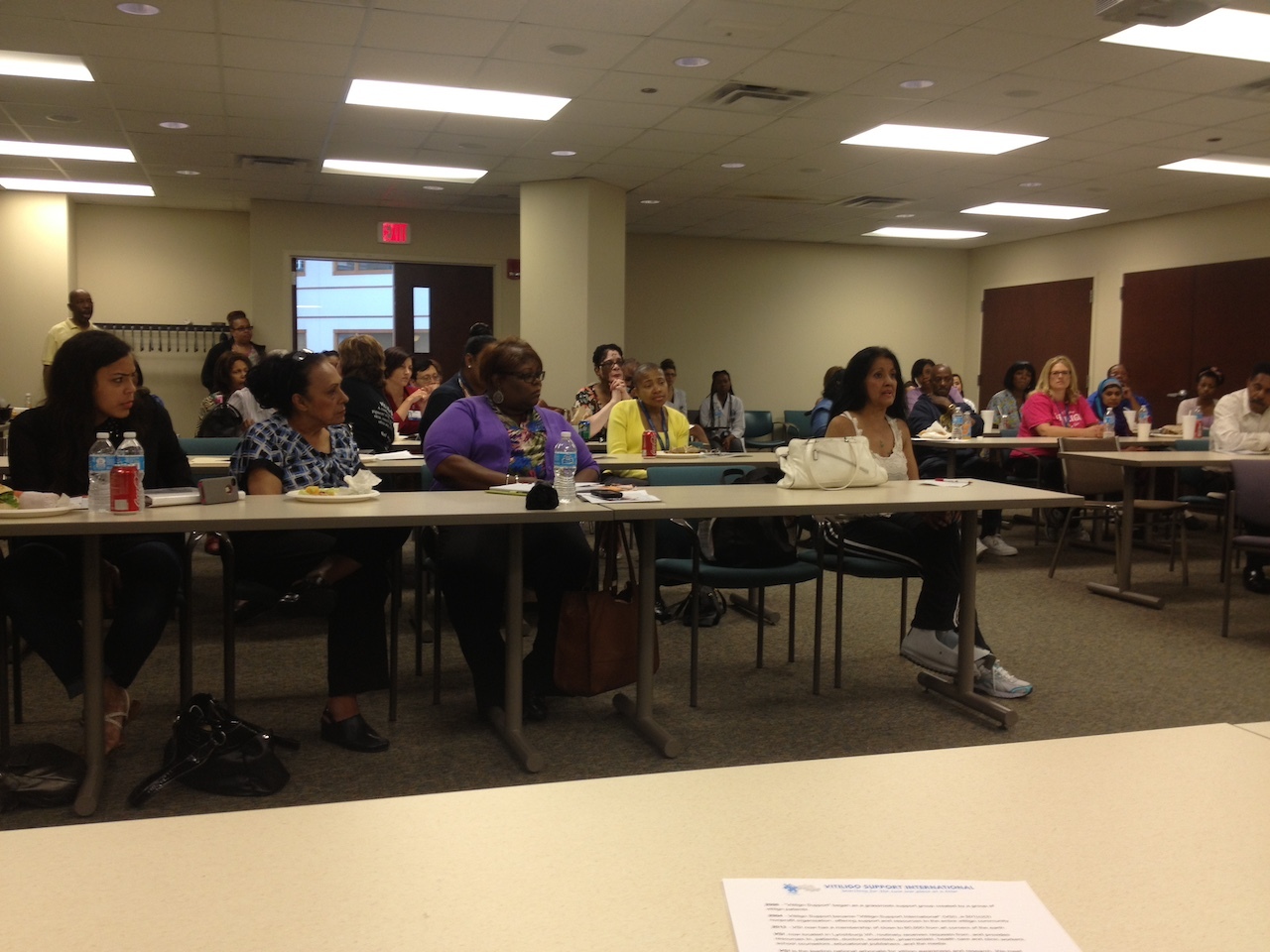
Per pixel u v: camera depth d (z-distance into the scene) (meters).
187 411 10.27
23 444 2.73
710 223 10.98
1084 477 5.46
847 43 5.18
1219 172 8.23
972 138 7.21
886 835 0.84
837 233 11.70
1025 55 5.36
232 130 7.04
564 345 8.71
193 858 0.79
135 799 2.46
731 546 3.43
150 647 2.58
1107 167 8.08
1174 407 10.26
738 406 11.06
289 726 3.09
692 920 0.71
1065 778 0.98
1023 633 4.36
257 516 2.34
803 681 3.63
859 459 3.25
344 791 2.58
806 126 6.85
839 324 12.62
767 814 0.89
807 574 3.43
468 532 3.04
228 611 2.86
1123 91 6.02
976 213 10.32
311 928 0.69
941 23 4.89
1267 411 5.82
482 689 3.14
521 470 3.35
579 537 3.16
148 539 2.71
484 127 6.91
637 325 11.81
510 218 10.58
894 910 0.71
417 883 0.76
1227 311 9.66
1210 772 0.99
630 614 2.96
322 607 2.81
